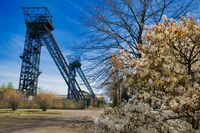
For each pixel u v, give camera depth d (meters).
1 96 35.97
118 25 13.55
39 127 14.65
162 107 4.41
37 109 35.03
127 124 4.28
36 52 38.53
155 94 4.49
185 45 4.59
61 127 14.29
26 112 28.31
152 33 4.48
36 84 38.56
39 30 36.84
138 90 4.62
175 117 4.38
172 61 4.58
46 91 35.34
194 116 4.22
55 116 22.86
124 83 4.90
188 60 4.63
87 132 7.34
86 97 43.06
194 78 4.60
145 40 4.73
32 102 36.50
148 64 4.46
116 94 9.51
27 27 37.00
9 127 14.78
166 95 4.43
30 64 38.59
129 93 4.84
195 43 4.49
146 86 4.51
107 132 4.35
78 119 19.11
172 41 4.46
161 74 4.46
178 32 4.39
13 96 32.19
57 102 40.22
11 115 23.33
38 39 37.25
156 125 4.39
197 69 4.67
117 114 4.50
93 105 40.84
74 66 38.41
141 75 4.49
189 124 4.47
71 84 39.16
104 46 13.73
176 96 4.30
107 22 13.74
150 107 4.46
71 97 42.06
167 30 4.45
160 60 4.42
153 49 4.48
